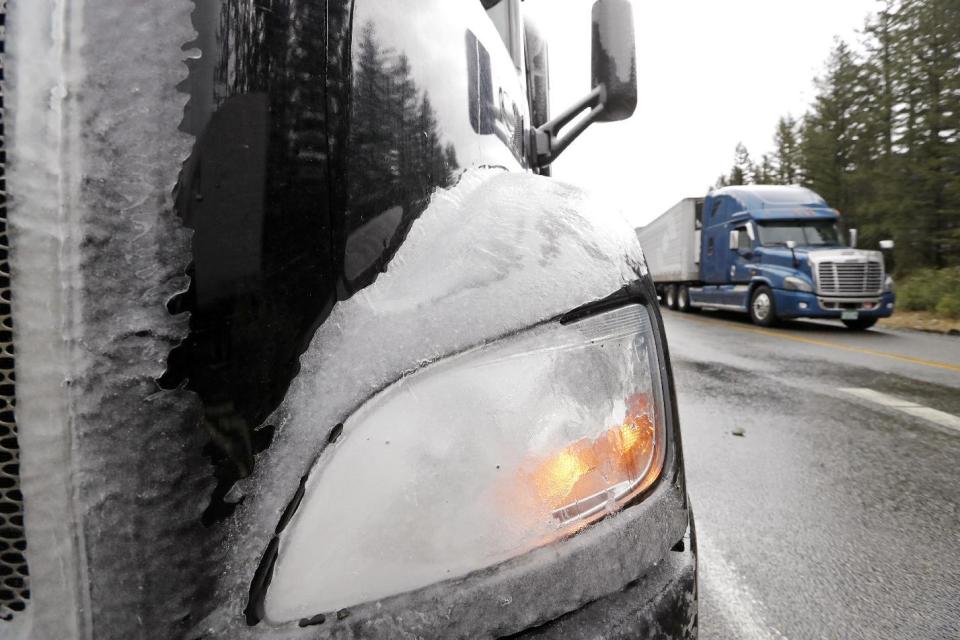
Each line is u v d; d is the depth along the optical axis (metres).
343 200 0.77
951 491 3.62
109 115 0.64
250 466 0.68
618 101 2.30
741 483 3.78
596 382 0.80
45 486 0.63
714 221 17.41
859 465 4.09
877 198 24.36
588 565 0.75
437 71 0.97
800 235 14.80
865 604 2.46
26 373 0.62
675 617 0.80
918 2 20.64
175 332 0.66
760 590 2.56
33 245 0.62
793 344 10.99
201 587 0.65
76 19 0.63
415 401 0.71
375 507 0.68
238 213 0.69
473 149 1.04
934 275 18.25
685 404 5.97
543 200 0.93
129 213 0.65
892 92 22.47
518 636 0.72
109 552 0.64
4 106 0.62
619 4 2.32
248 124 0.71
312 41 0.77
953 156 19.59
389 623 0.66
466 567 0.70
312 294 0.73
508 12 2.25
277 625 0.66
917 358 9.05
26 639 0.64
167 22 0.68
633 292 0.89
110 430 0.63
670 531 0.85
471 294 0.76
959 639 2.23
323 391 0.70
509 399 0.74
